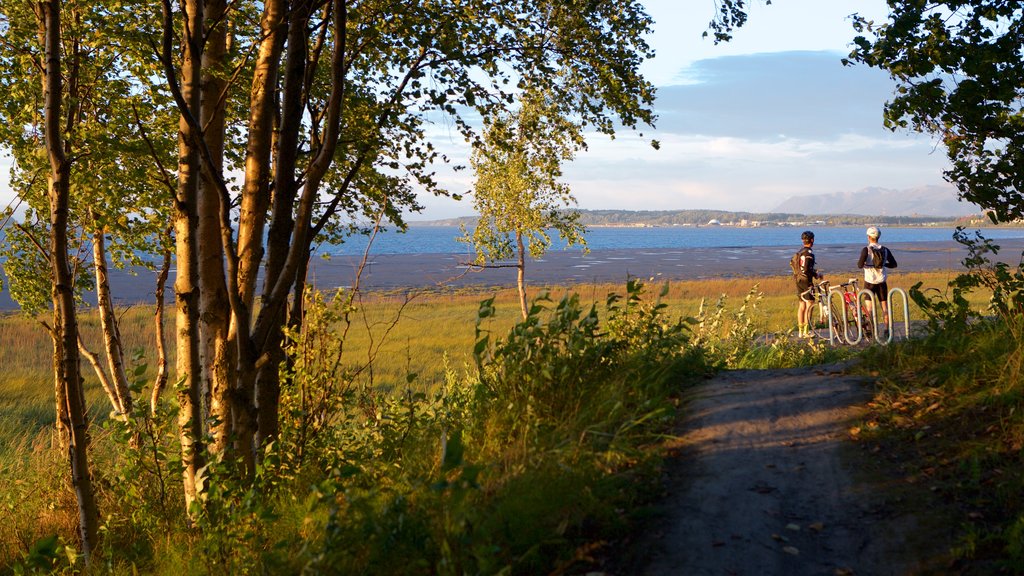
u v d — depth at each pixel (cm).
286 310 738
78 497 682
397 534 348
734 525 358
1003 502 343
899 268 6912
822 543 339
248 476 603
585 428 463
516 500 370
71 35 728
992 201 656
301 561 380
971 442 406
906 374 550
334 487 443
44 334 2758
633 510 371
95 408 1500
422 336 2470
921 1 646
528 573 331
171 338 2586
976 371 493
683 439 473
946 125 663
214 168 570
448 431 544
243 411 611
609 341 623
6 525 775
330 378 664
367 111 768
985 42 640
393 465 532
